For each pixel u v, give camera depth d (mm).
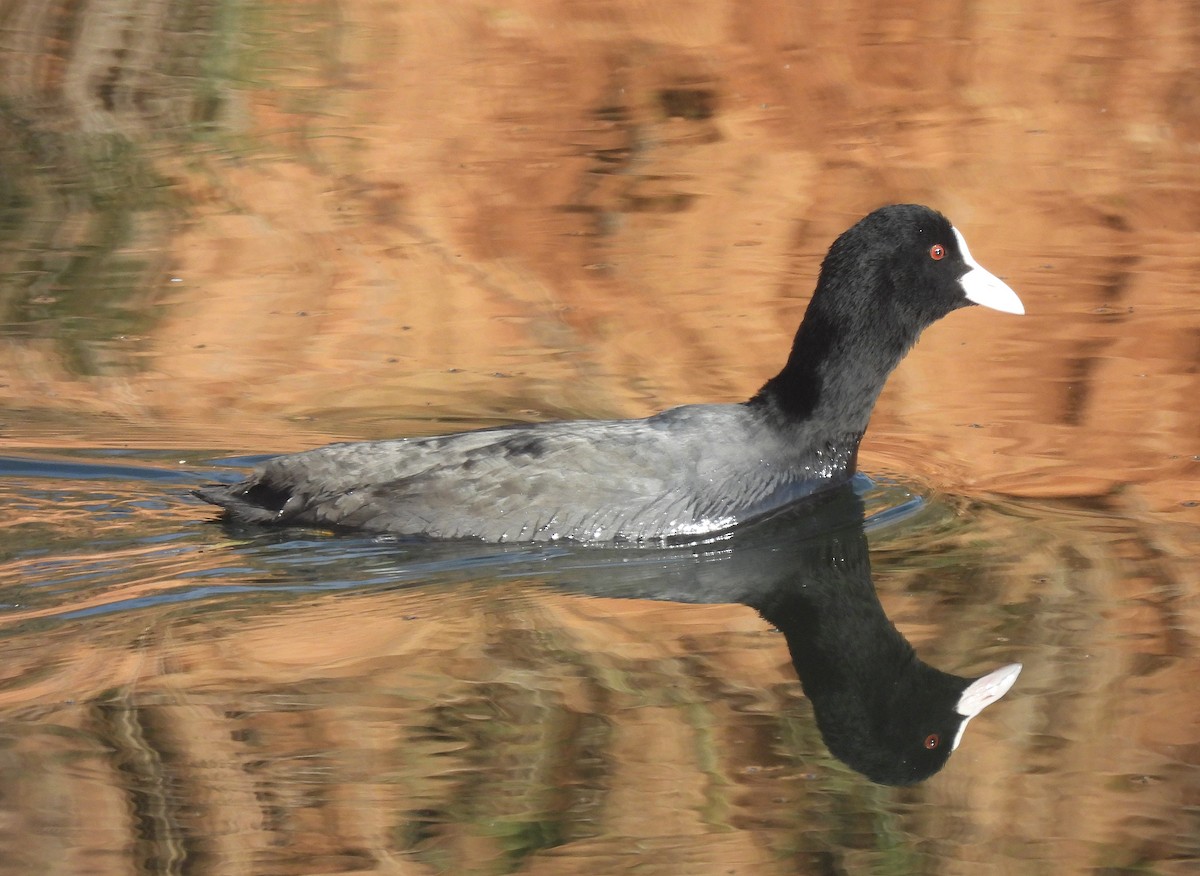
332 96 24141
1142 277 16875
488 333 15719
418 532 10695
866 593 10086
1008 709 8445
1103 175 20500
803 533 11086
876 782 7754
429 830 7219
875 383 11594
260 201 19844
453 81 24875
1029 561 10508
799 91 24266
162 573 10102
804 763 7934
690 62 25625
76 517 11055
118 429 12953
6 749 7812
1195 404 13594
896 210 11430
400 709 8344
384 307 16453
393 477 10859
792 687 8766
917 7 27938
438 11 28141
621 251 18062
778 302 16344
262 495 11133
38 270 17266
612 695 8625
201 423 13156
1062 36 26516
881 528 11188
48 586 9867
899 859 7031
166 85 24500
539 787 7617
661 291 16781
